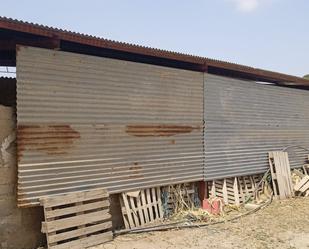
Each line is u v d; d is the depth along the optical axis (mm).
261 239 8016
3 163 6562
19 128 6586
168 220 9102
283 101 12867
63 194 7164
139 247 7305
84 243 7160
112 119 7973
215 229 8633
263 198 11742
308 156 13953
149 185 8758
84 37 7078
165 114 9055
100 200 7719
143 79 8562
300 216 9945
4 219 6586
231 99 10859
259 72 11320
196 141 9844
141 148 8555
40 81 6824
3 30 6457
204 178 10039
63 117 7164
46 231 6691
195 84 9773
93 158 7656
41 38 6883
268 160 12250
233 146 10953
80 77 7410
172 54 8750
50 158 6984
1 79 8969
